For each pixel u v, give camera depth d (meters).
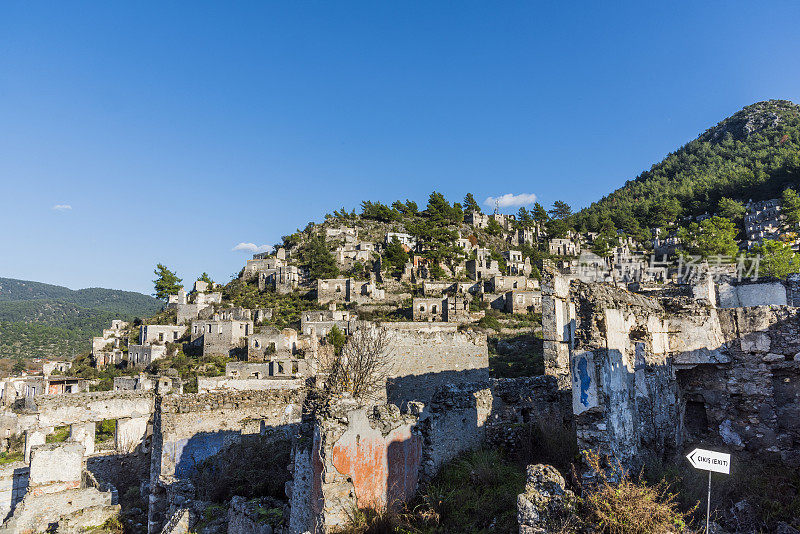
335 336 59.91
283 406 18.23
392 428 11.03
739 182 135.88
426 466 11.70
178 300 97.31
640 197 182.75
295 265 115.25
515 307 79.69
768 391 12.89
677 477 9.95
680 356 13.84
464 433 12.94
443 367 19.95
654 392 12.20
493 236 146.12
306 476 11.06
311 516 10.46
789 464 12.02
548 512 7.65
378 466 10.60
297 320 80.75
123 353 76.12
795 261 49.53
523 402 15.20
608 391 9.55
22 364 81.06
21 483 22.27
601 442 9.22
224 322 72.88
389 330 18.61
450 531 9.59
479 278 102.81
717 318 13.75
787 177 125.75
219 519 13.35
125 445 22.36
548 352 17.38
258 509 12.41
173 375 59.31
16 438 35.66
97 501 17.94
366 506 10.25
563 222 154.25
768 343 13.05
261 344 65.88
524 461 12.06
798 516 9.32
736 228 106.75
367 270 108.62
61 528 16.22
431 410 12.36
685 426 14.16
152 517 15.76
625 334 10.88
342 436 10.12
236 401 17.53
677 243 99.31
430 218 135.50
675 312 14.13
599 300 9.88
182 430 16.41
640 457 10.66
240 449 15.94
